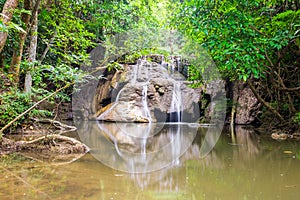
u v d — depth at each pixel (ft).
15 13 14.76
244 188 5.90
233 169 7.84
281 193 5.51
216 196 5.33
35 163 8.61
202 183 6.33
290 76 18.17
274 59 16.52
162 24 20.29
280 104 18.62
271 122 19.42
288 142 13.73
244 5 13.05
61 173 7.24
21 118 15.43
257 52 12.62
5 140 11.50
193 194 5.49
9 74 15.96
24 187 5.84
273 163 8.64
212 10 12.96
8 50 17.92
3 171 7.48
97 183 6.22
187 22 14.87
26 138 14.20
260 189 5.82
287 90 16.12
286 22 12.73
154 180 6.54
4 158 9.52
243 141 14.10
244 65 13.15
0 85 15.69
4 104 15.01
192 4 14.42
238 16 12.16
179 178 6.81
